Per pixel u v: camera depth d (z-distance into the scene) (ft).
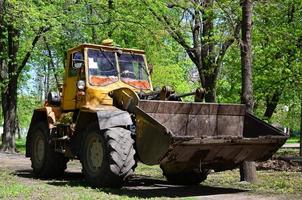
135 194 27.02
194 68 99.09
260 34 52.75
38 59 89.92
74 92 34.04
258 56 58.54
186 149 26.00
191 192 28.32
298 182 32.42
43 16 55.62
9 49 73.05
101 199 23.85
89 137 30.07
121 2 56.85
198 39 50.31
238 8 40.52
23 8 49.85
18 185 28.89
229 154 27.99
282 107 84.58
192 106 28.45
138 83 33.94
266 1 46.83
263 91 62.64
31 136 38.47
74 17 61.93
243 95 32.63
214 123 29.43
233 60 61.77
